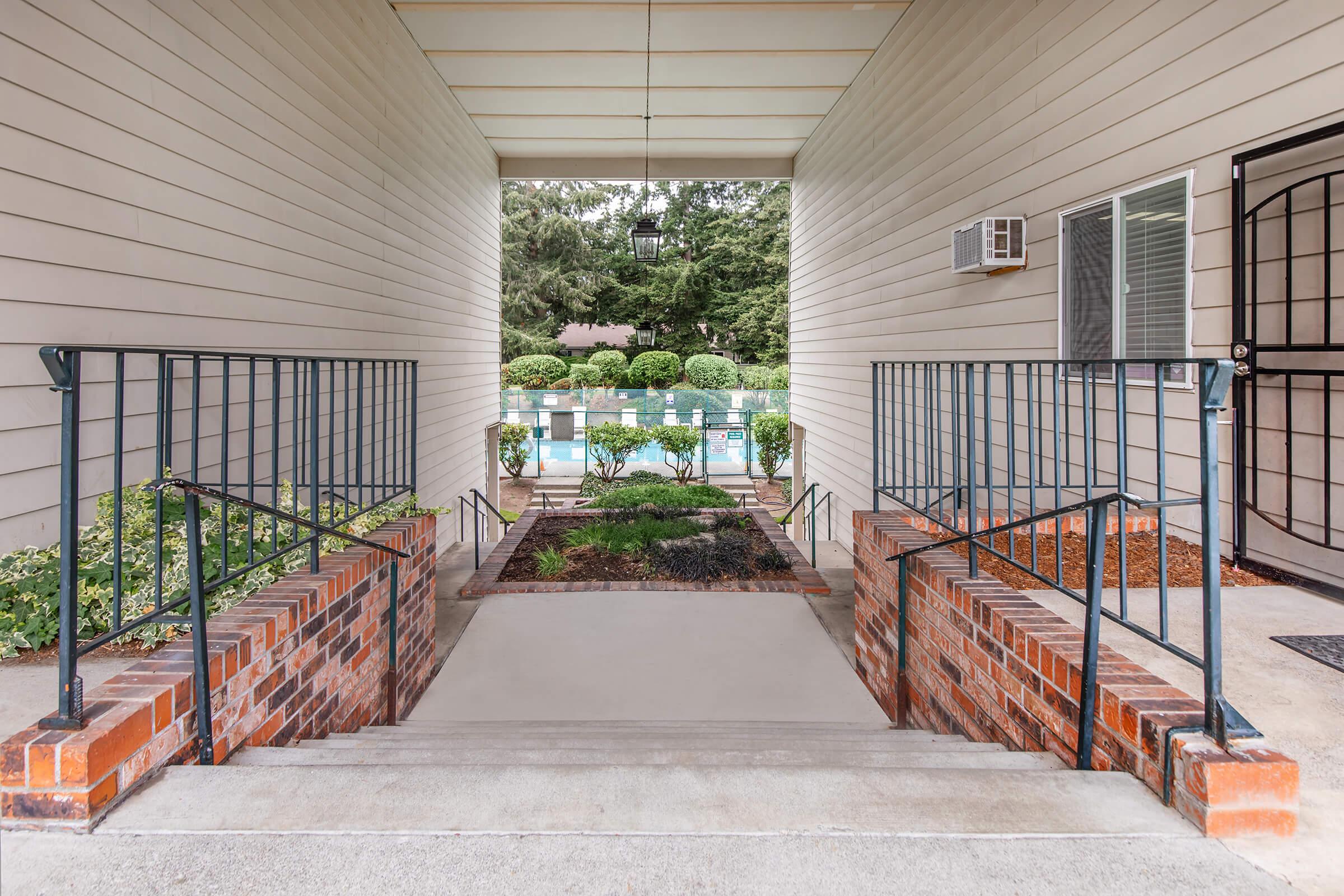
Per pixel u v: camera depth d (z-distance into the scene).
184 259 3.29
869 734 2.72
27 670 2.19
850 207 7.81
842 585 5.53
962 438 5.16
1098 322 3.74
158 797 1.56
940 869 1.33
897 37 6.36
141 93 3.00
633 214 28.30
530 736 2.72
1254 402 2.82
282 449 4.18
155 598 1.85
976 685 2.40
